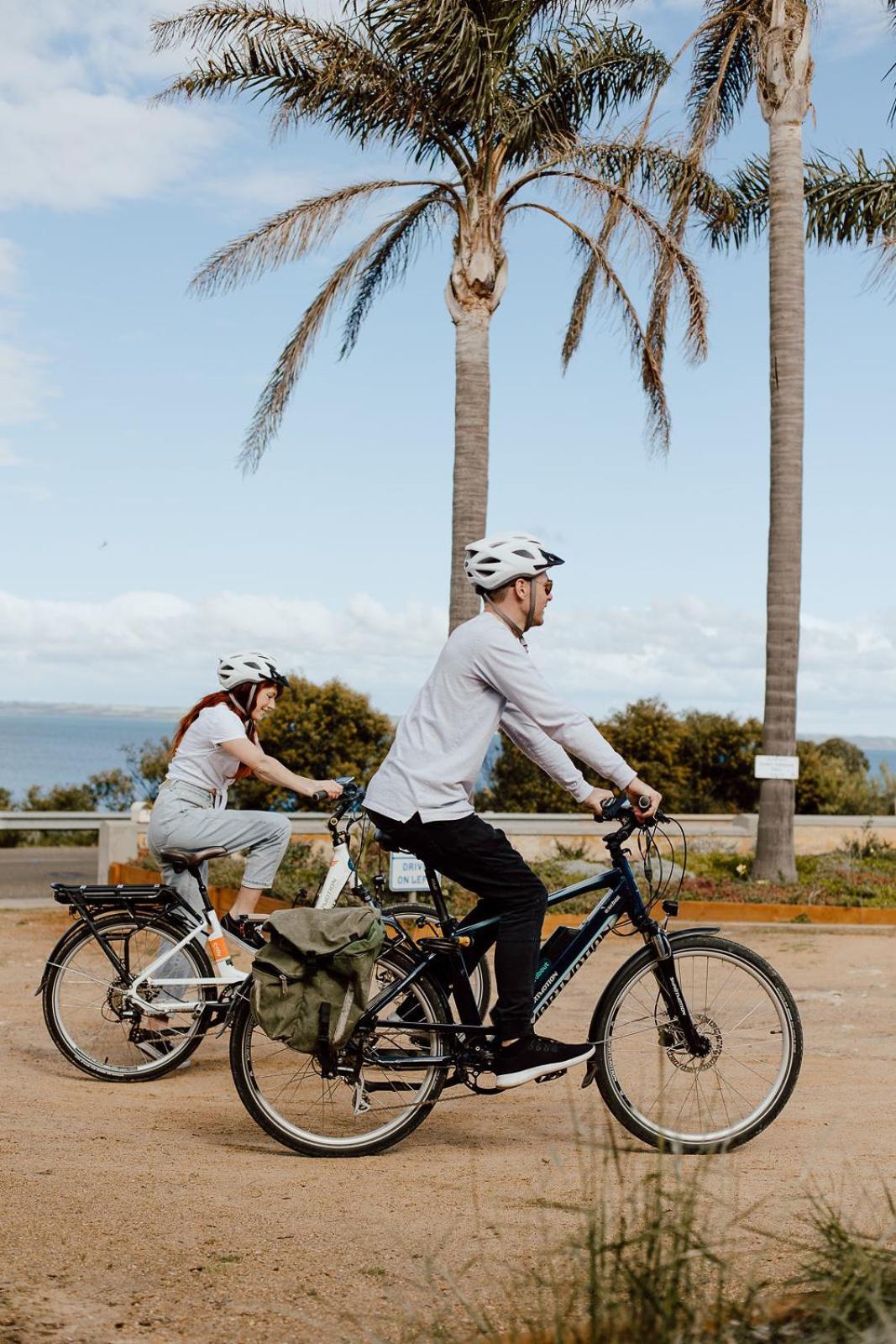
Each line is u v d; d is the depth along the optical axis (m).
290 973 4.62
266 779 5.83
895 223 18.17
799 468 14.70
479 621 4.84
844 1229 3.48
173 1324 3.04
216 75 14.55
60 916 12.77
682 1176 4.34
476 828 4.70
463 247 14.87
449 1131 5.20
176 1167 4.52
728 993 5.09
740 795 25.67
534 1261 3.43
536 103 15.29
